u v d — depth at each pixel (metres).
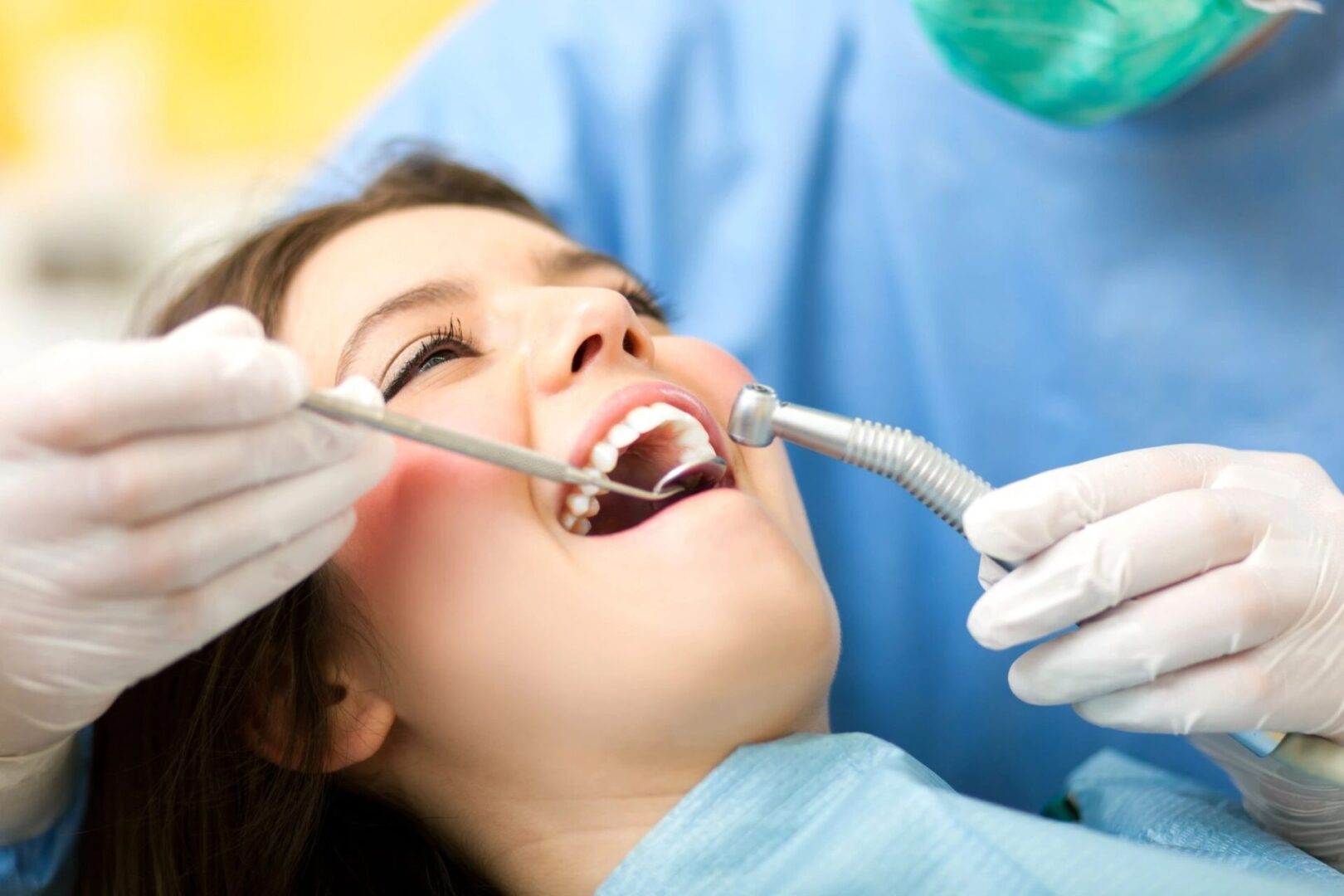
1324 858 0.97
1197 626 0.78
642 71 1.50
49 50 2.46
